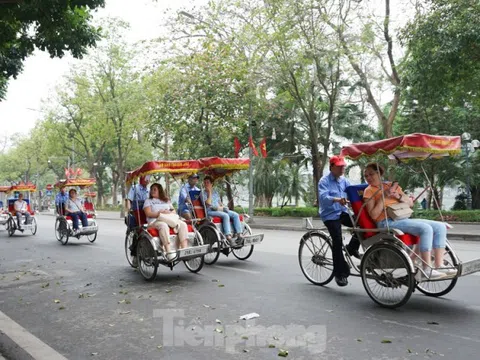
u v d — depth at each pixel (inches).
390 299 223.5
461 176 870.4
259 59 808.3
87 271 358.6
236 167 387.5
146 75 1025.5
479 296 237.6
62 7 373.1
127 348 179.5
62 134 1888.5
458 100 860.6
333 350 168.4
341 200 240.2
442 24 606.2
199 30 852.0
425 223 217.6
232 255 411.8
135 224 354.3
